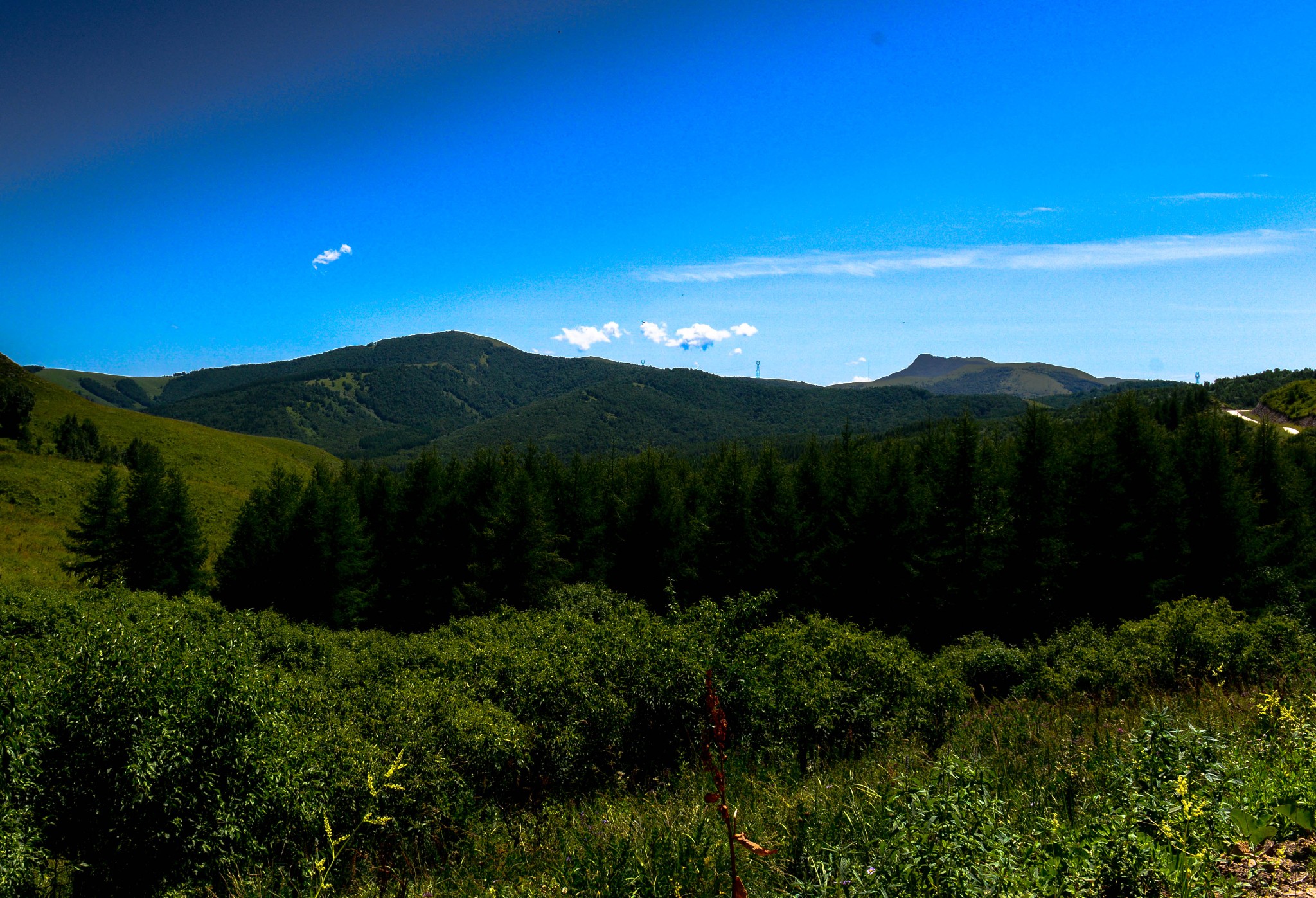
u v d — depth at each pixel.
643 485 39.94
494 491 39.25
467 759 6.20
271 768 5.21
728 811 2.21
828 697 7.40
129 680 4.92
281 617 16.66
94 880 4.77
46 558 43.06
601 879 3.68
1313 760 3.54
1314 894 2.61
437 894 4.55
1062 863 2.86
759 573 35.38
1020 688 11.03
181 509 40.84
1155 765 3.28
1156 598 27.48
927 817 2.83
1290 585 26.23
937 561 31.05
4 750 4.55
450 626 17.91
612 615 10.41
